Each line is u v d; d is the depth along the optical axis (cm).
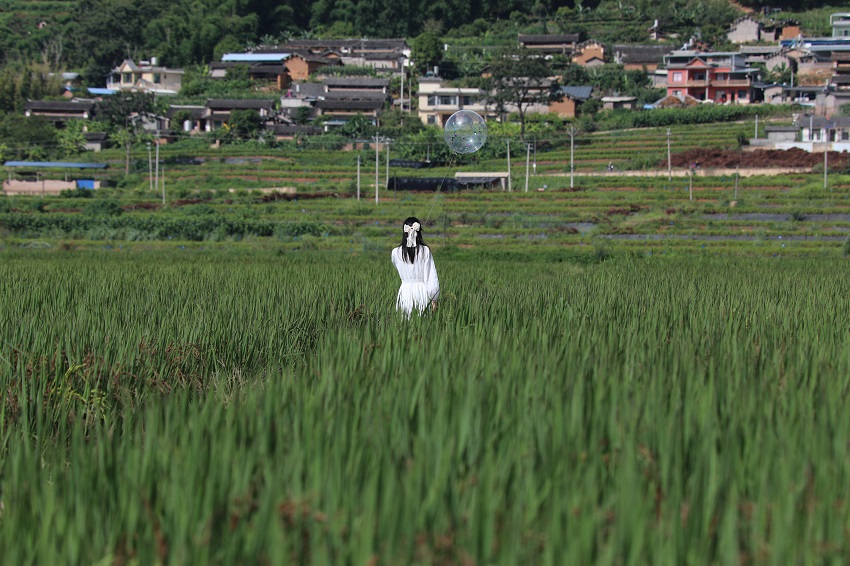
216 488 1495
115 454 1702
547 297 4441
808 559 1231
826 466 1509
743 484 1530
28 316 3500
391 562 1255
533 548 1302
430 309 3647
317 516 1355
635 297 4516
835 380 2214
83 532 1381
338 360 2323
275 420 1811
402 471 1557
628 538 1304
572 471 1514
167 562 1346
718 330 3036
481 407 1834
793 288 5466
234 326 3416
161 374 2753
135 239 18900
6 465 1756
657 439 1684
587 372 2164
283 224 19500
